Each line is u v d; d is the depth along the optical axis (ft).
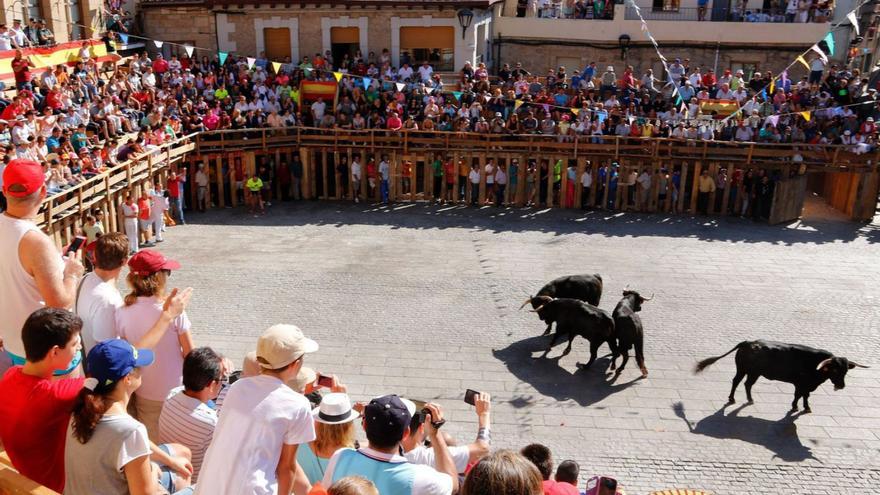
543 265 72.90
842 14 109.09
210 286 65.62
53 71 79.82
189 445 19.99
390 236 81.25
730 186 90.89
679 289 67.51
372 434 16.06
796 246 80.33
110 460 14.76
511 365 53.21
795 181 88.02
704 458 42.86
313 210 91.56
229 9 102.58
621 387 50.70
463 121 92.68
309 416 15.84
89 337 21.24
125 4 102.78
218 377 20.42
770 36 107.45
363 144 94.27
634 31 109.60
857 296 66.59
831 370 45.88
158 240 78.28
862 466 42.42
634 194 92.43
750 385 48.34
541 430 45.29
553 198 94.53
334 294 64.59
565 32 111.55
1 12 79.20
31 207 17.93
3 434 15.84
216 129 91.40
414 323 59.31
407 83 96.84
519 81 98.48
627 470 41.57
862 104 89.76
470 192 94.12
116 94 84.48
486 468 12.84
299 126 94.12
